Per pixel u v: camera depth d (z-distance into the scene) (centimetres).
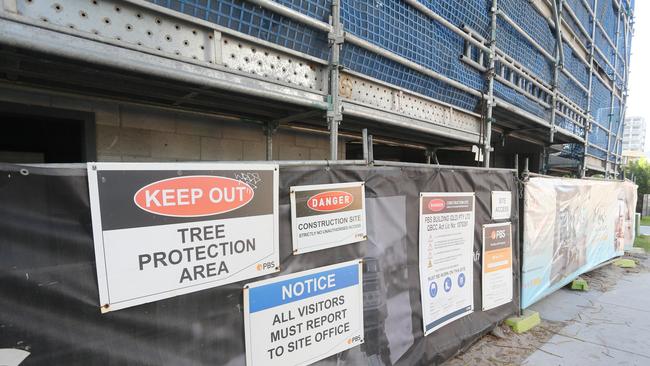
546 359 339
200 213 169
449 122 377
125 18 167
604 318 447
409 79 327
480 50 412
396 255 270
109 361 147
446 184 315
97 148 276
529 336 387
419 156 804
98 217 142
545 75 575
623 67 1096
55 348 135
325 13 252
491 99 417
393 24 306
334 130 250
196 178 167
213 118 337
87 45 155
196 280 170
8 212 125
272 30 226
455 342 324
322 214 221
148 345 157
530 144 795
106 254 145
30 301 130
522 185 421
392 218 266
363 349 247
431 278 301
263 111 307
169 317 162
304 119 336
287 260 205
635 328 416
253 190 188
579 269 589
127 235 150
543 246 468
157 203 156
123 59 163
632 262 765
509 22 446
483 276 362
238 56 209
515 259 412
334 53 247
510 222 401
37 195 131
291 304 207
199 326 171
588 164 845
